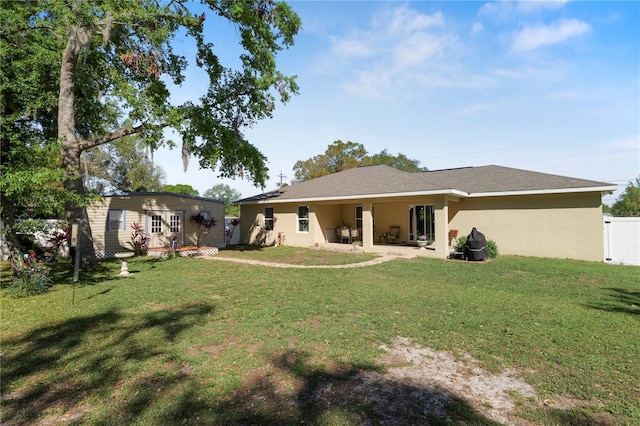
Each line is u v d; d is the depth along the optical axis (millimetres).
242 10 12070
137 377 3504
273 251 16156
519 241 13961
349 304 6316
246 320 5383
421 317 5473
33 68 10352
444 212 13094
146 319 5496
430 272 9898
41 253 13188
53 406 3006
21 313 5949
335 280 8758
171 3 11625
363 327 5016
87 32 9945
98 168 30031
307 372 3582
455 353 4094
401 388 3275
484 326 5039
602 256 12188
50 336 4758
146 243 16016
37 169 7617
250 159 15125
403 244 16547
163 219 17375
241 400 3051
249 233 20750
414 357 3990
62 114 10477
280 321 5312
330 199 15984
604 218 12594
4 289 7949
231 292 7438
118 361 3871
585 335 4637
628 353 4055
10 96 10047
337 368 3705
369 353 4082
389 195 13891
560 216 13086
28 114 10562
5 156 8203
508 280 8641
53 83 11445
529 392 3213
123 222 15828
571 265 11133
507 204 14250
